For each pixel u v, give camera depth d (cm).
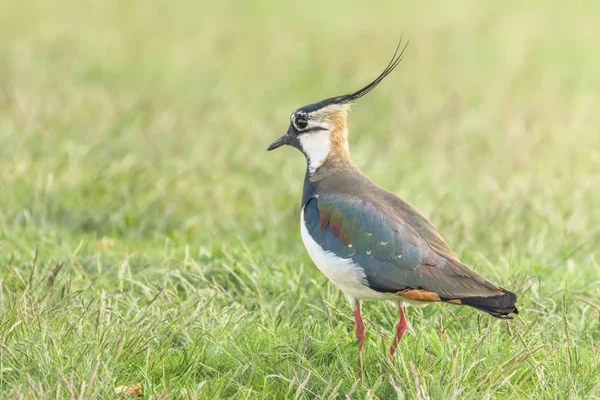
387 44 2662
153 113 1986
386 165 1712
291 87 2295
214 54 2562
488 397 838
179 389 880
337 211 938
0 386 861
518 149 1747
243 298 1109
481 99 2162
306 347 948
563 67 2461
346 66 2433
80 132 1819
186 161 1697
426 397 830
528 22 2908
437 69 2422
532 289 1107
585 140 1819
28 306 995
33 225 1363
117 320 975
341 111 1005
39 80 2141
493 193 1527
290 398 892
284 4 3238
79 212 1431
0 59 2345
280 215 1466
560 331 1007
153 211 1466
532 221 1409
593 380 903
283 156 1792
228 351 956
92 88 2177
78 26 2784
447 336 965
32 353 898
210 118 1980
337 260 925
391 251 900
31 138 1706
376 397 866
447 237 1344
